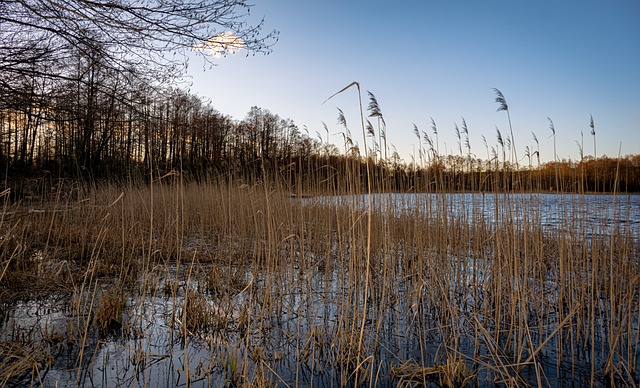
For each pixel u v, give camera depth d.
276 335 4.12
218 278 5.53
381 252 7.02
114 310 4.17
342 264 4.82
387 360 3.68
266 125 37.69
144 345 3.68
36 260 5.59
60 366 3.20
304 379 3.26
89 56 6.03
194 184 11.78
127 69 6.42
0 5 5.55
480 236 7.41
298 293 5.55
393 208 7.45
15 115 7.73
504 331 4.14
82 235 6.79
